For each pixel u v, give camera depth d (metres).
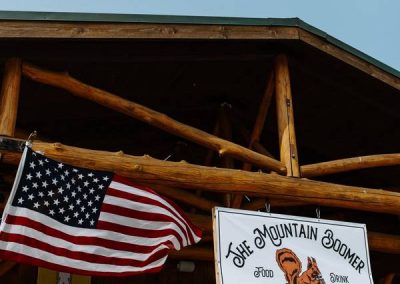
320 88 8.62
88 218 5.80
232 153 7.21
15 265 8.66
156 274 9.91
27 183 5.54
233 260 6.41
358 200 7.50
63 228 5.64
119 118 9.35
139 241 5.99
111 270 5.72
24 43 6.57
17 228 5.35
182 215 6.52
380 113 9.01
